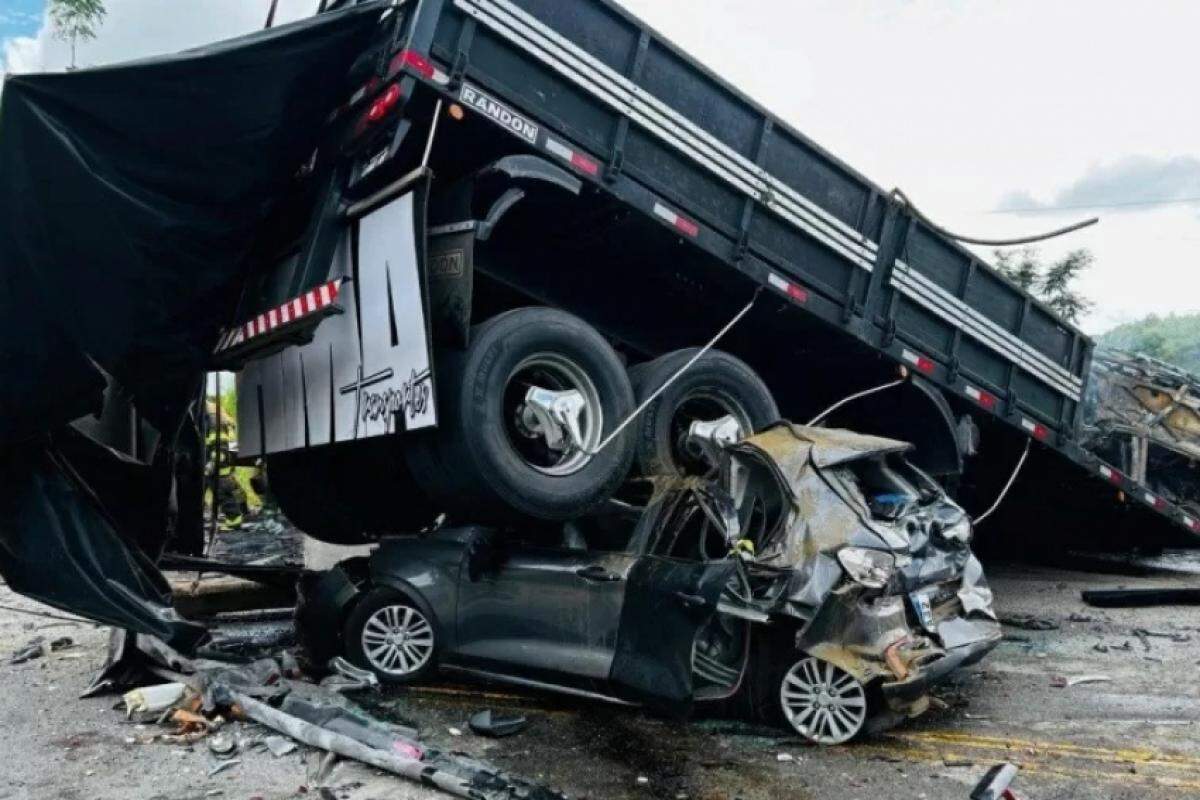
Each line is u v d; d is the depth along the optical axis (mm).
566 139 5398
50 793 3787
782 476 4984
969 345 7914
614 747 4488
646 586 4777
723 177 6074
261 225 5504
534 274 6516
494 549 5516
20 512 5145
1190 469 11922
